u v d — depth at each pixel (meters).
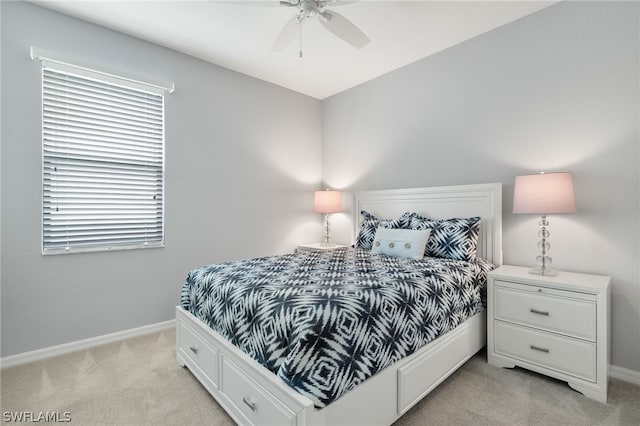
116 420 1.63
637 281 2.01
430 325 1.73
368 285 1.66
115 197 2.66
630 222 2.04
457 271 2.13
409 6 2.34
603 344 1.76
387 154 3.53
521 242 2.52
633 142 2.02
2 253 2.19
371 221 3.29
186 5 2.31
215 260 3.26
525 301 2.04
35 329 2.30
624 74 2.05
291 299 1.45
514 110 2.56
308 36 2.73
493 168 2.69
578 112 2.23
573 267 2.26
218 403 1.75
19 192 2.24
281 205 3.84
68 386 1.93
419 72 3.20
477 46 2.77
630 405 1.74
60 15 2.38
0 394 1.85
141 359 2.29
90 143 2.54
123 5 2.30
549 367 1.95
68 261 2.44
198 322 1.94
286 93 3.89
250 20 2.50
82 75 2.46
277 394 1.27
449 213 2.89
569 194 2.05
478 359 2.29
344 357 1.28
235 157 3.42
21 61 2.24
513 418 1.63
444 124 3.02
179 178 3.01
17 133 2.23
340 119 4.05
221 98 3.30
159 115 2.88
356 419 1.32
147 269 2.82
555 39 2.33
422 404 1.74
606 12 2.11
